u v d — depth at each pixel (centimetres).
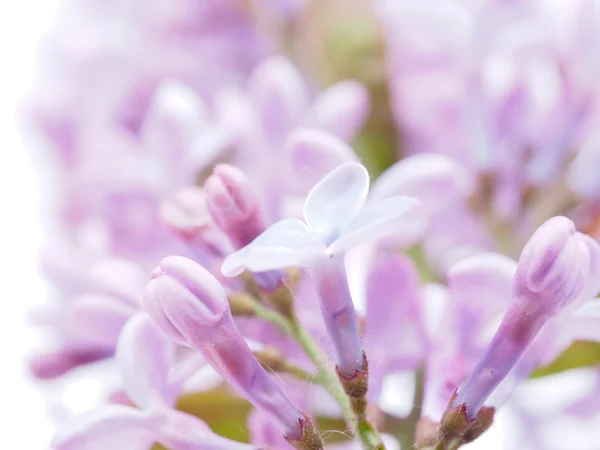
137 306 17
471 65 18
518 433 18
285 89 18
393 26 20
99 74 21
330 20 20
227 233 15
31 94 21
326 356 15
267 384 14
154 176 18
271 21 21
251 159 18
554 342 15
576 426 18
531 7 18
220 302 14
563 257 14
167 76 21
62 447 14
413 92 19
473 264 15
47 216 20
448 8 19
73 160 20
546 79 18
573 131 18
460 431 14
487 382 14
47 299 18
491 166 18
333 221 13
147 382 15
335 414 16
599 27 18
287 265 14
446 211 18
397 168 16
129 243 19
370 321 16
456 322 16
